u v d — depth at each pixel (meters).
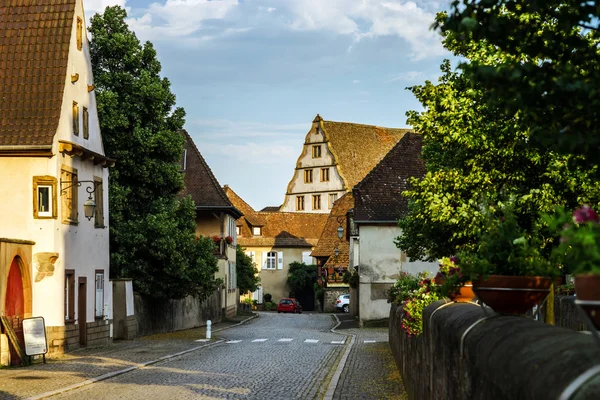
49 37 30.05
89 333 31.08
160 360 25.56
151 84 38.44
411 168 53.03
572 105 5.26
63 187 28.77
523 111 5.52
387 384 18.11
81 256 30.44
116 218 38.09
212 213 59.22
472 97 18.95
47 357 26.75
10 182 27.69
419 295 14.90
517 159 19.62
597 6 5.12
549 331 4.66
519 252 6.11
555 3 5.55
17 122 28.19
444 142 20.88
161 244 37.72
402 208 50.91
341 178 109.00
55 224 27.61
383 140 114.56
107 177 33.97
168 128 40.00
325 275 78.88
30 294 26.45
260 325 53.28
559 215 4.13
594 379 3.34
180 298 40.31
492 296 6.04
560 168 17.94
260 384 18.58
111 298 33.84
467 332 6.36
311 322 57.81
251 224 102.06
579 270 3.59
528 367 4.14
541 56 5.71
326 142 111.25
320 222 105.75
